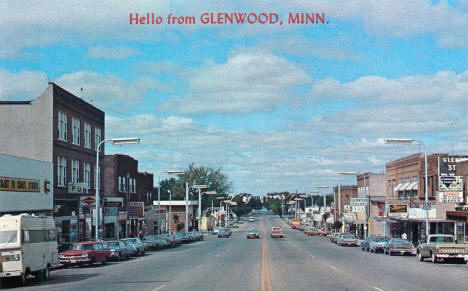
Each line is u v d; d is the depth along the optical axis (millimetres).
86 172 56281
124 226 72375
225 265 34781
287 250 53781
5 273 24625
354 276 26422
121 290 21734
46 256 27922
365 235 77625
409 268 31672
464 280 24250
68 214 50375
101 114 61406
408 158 66875
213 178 156125
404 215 63219
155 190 176750
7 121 47062
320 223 142250
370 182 90938
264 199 111688
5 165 37250
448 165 53594
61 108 49312
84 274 30766
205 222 138750
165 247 61969
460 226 52719
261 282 23734
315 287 21578
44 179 43625
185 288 21875
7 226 25047
